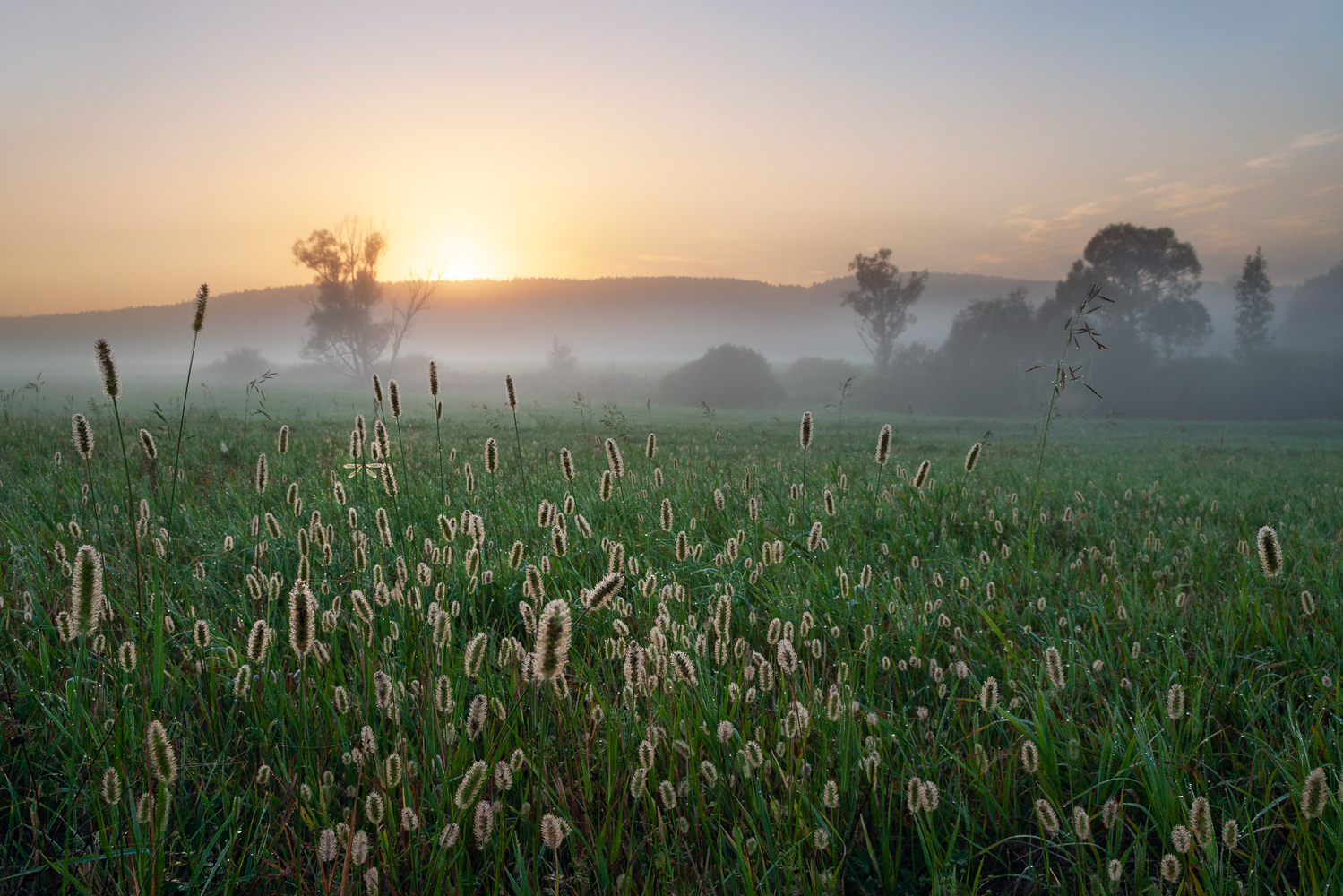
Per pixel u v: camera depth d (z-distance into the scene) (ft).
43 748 7.16
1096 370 204.33
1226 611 11.42
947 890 5.92
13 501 16.52
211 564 12.60
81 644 7.93
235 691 7.43
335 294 261.85
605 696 8.16
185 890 5.76
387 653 8.74
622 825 6.20
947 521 19.07
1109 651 10.36
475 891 5.99
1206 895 5.70
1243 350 222.89
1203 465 55.98
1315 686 9.23
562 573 12.23
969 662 10.23
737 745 7.37
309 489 19.36
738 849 5.90
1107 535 18.88
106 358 7.45
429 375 15.14
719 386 222.28
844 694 8.19
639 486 22.26
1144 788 6.97
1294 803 6.47
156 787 6.56
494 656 9.18
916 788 6.08
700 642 9.16
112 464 22.94
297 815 6.64
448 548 10.23
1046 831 6.51
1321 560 15.02
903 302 245.04
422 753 6.98
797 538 14.76
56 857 6.19
